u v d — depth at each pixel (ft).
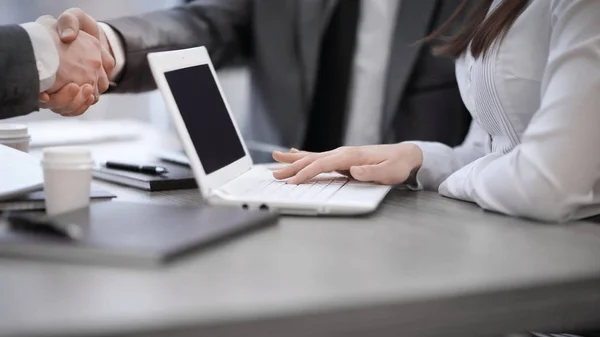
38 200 4.20
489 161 4.64
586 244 3.60
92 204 4.10
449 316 2.79
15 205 4.08
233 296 2.63
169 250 3.04
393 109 8.65
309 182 4.78
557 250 3.47
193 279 2.82
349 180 4.91
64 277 2.82
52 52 5.00
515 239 3.68
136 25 7.07
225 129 4.92
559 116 4.06
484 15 5.13
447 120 8.81
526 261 3.26
